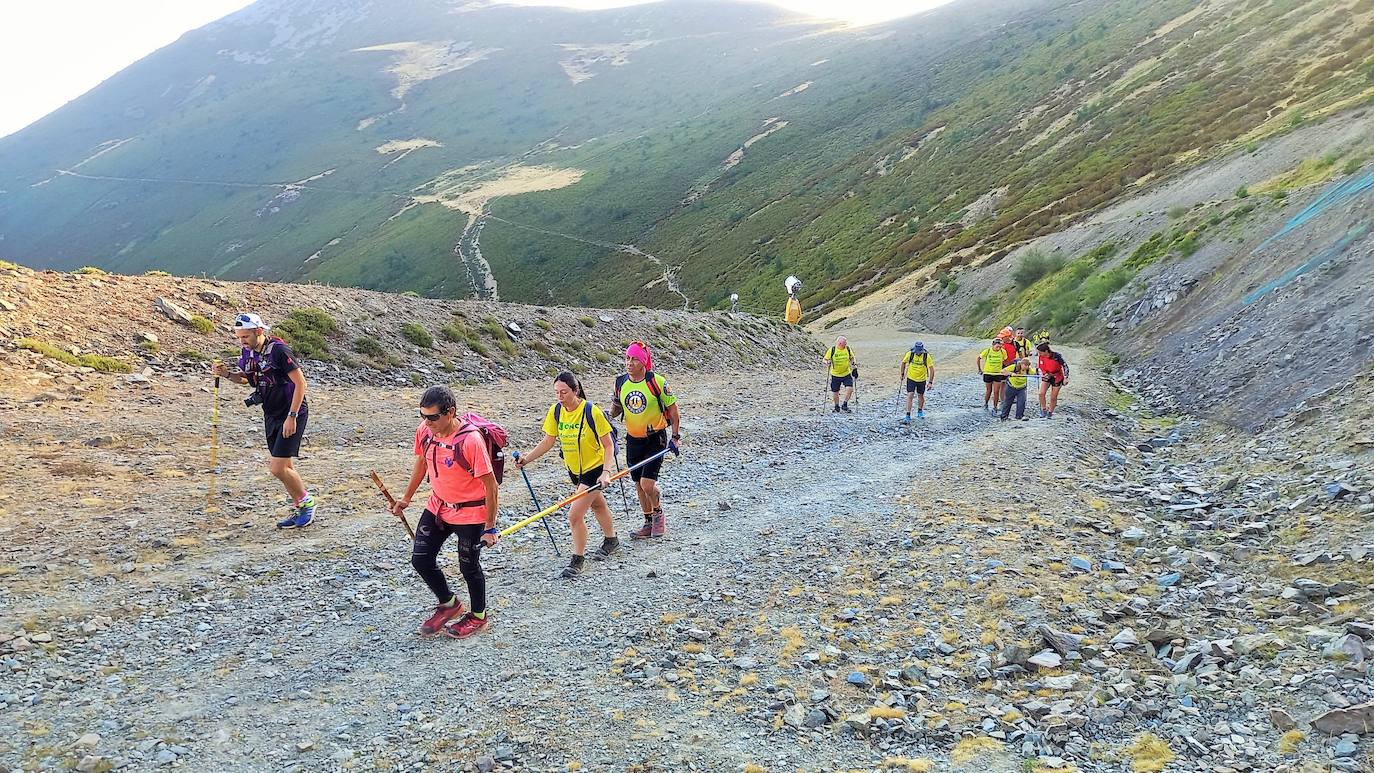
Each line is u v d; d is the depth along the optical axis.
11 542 7.02
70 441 10.08
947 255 62.66
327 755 4.43
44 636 5.54
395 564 7.39
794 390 21.31
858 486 10.68
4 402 10.93
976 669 5.54
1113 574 7.26
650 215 147.50
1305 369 13.45
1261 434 11.85
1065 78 99.94
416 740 4.59
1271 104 49.62
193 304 16.53
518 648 5.82
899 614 6.44
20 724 4.52
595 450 7.41
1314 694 4.86
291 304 18.17
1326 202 23.41
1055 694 5.18
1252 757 4.41
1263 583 6.77
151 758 4.31
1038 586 6.85
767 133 178.12
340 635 5.97
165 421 11.47
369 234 185.50
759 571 7.48
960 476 10.84
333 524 8.30
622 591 6.95
